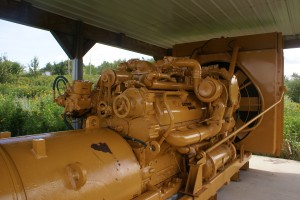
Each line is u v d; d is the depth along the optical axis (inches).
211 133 137.9
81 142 84.5
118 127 104.5
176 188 126.0
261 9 190.7
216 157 144.9
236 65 203.9
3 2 155.7
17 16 163.6
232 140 189.0
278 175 218.4
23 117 226.5
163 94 113.8
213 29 240.7
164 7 186.1
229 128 161.8
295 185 195.6
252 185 194.5
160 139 110.3
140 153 100.3
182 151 125.0
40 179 64.5
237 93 163.5
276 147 203.9
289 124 303.6
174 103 128.1
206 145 146.6
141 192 98.7
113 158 87.7
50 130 232.7
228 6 184.9
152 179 115.3
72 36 203.2
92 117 104.9
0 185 57.8
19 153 67.4
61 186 67.3
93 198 74.3
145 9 189.0
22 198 59.1
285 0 173.5
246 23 223.5
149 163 107.4
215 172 142.7
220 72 160.2
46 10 183.0
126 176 88.1
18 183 60.4
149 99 103.0
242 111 203.8
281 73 196.5
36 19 175.6
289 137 285.4
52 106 265.7
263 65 194.4
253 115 200.1
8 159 63.9
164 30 242.1
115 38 242.2
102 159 83.7
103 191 78.0
